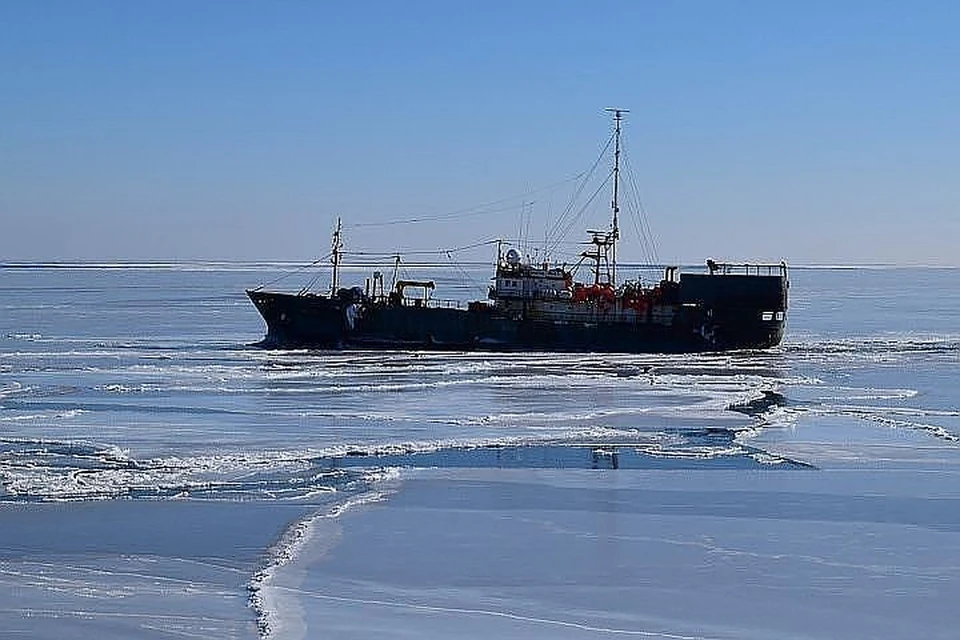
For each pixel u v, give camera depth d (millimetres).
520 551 24578
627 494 31016
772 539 25766
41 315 118312
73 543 24703
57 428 41188
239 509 28344
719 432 43250
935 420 47125
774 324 82125
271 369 64625
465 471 34344
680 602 20969
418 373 63719
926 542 25578
